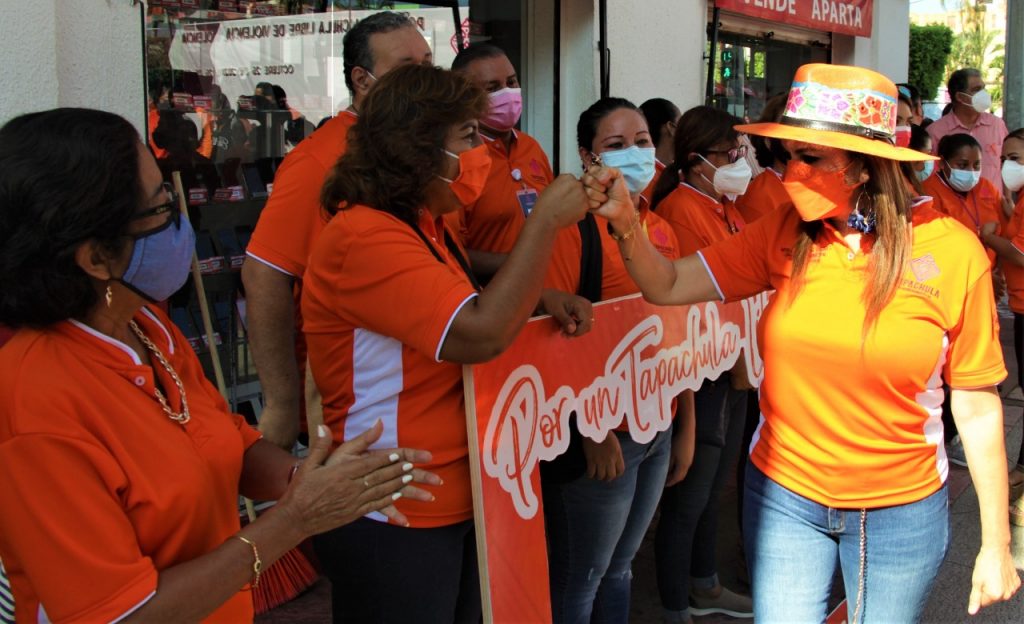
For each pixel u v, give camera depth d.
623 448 2.71
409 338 1.92
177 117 3.97
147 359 1.63
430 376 2.04
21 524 1.37
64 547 1.37
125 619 1.40
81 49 3.31
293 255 2.67
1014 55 9.72
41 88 3.09
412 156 1.95
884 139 2.19
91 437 1.41
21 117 1.44
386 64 2.78
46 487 1.37
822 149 2.18
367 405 2.07
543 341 2.30
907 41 9.73
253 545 1.58
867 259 2.22
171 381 1.63
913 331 2.18
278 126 4.40
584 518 2.66
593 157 3.04
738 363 3.28
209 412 1.71
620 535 2.77
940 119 8.41
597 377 2.50
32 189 1.38
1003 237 5.64
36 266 1.40
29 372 1.40
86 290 1.45
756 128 2.26
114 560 1.40
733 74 7.54
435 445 2.07
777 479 2.40
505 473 2.16
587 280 2.77
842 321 2.23
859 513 2.30
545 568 2.33
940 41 18.95
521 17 5.55
